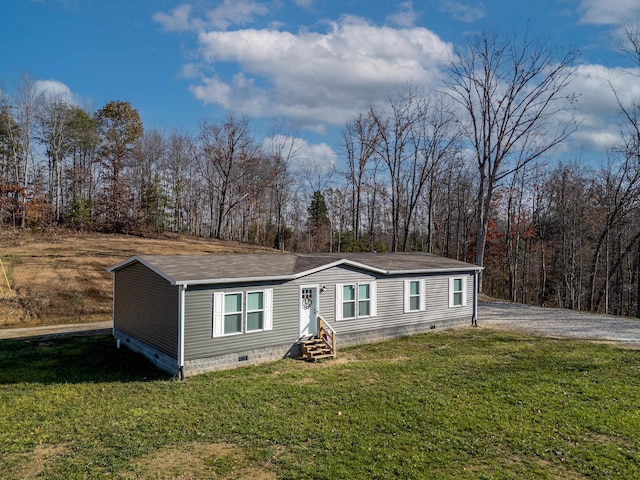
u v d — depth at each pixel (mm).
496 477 6957
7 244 29922
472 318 21359
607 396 10734
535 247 44344
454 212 50969
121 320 16766
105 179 45000
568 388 11367
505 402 10336
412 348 16312
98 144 48594
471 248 44688
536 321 22344
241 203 54562
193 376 12609
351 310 16766
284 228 55969
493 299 32469
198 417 9359
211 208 52938
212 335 13117
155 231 44750
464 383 11797
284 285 14797
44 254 28047
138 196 46469
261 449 7879
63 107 43969
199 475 6980
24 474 6980
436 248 50656
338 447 7945
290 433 8539
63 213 41375
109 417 9367
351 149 42406
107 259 28484
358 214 42062
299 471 7086
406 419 9273
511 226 41188
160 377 12555
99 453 7699
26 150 39406
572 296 35906
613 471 7195
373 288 17422
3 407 9992
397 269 18109
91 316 21781
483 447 8023
